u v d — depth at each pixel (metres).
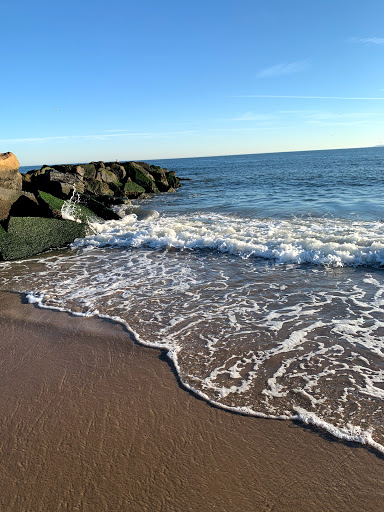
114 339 4.78
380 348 4.25
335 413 3.25
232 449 2.93
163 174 30.25
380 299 5.59
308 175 34.00
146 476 2.71
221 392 3.63
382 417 3.17
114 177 25.14
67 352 4.52
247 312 5.41
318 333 4.67
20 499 2.58
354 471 2.67
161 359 4.27
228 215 13.93
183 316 5.38
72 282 7.13
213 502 2.49
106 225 13.09
